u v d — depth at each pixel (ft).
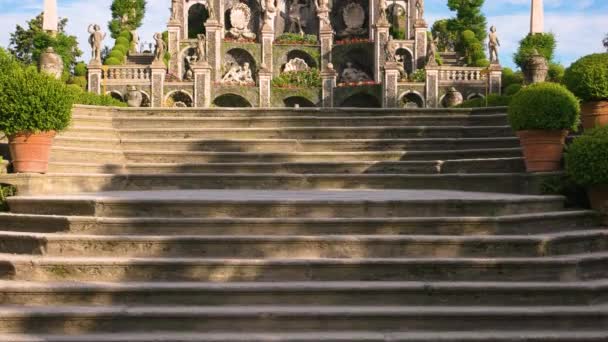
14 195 32.14
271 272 23.48
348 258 24.11
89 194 32.53
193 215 26.86
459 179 35.63
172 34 147.02
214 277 23.43
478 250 24.75
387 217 27.07
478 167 37.83
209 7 147.54
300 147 43.14
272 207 26.94
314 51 150.71
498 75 112.98
